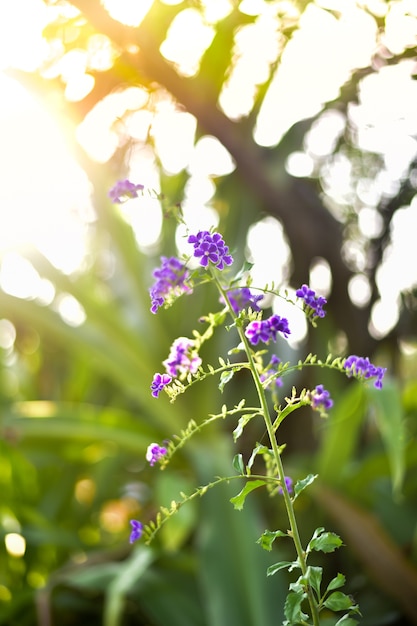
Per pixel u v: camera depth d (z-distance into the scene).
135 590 1.80
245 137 2.00
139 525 0.91
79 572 1.87
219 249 0.87
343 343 2.68
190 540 2.14
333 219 2.49
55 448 2.29
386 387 1.71
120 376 2.23
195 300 2.29
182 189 2.16
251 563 1.63
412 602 1.72
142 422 2.20
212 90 1.51
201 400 2.20
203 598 1.81
